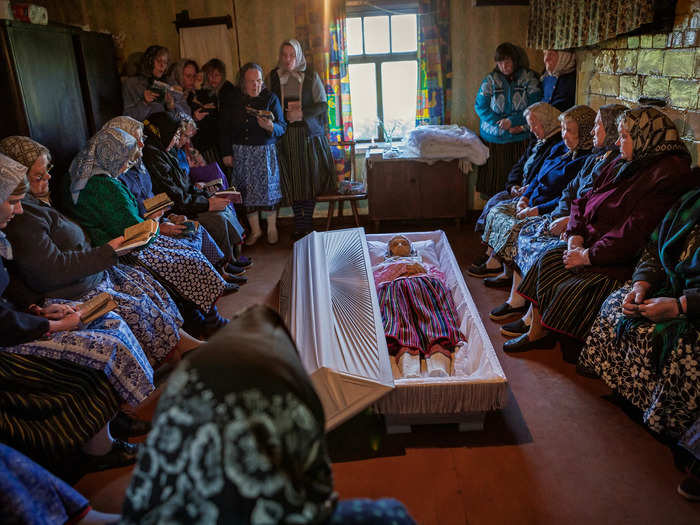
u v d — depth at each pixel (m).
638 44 3.39
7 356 2.03
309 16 5.14
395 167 5.12
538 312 2.99
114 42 5.09
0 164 2.00
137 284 2.79
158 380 2.86
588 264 2.69
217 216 4.10
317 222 5.75
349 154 5.48
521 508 1.98
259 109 4.82
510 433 2.40
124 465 2.28
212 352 0.73
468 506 2.01
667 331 2.14
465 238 5.09
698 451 1.89
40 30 3.49
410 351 2.61
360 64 5.48
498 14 5.14
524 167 4.17
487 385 2.23
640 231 2.55
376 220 5.29
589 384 2.74
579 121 3.46
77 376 2.10
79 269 2.40
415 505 2.03
